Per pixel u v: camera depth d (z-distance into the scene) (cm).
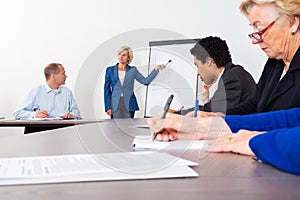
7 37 353
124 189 36
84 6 351
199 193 35
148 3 348
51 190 36
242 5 133
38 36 353
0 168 45
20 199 33
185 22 346
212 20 343
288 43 120
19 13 352
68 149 69
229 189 37
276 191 36
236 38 340
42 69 353
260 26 125
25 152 65
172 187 37
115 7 350
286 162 45
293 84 112
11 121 217
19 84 353
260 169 47
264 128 90
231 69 145
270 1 121
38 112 269
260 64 337
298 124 89
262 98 131
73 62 352
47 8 351
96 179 40
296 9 115
